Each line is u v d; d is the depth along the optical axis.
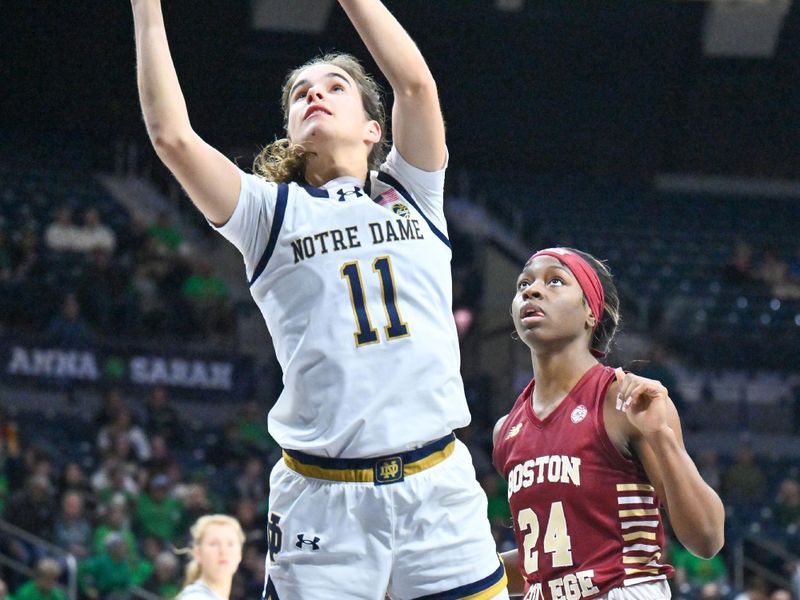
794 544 12.32
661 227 18.55
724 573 11.04
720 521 2.87
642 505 2.98
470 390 15.07
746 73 18.78
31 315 13.46
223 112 18.08
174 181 18.30
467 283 16.31
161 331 14.12
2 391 12.72
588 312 3.12
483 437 14.58
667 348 15.61
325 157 2.69
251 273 2.61
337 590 2.47
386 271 2.56
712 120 19.27
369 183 2.72
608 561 2.95
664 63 18.66
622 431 2.98
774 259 17.36
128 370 13.31
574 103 19.06
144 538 10.00
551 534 3.01
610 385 3.03
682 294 16.86
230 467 12.12
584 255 3.22
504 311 17.62
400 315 2.54
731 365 15.62
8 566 9.27
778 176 19.91
